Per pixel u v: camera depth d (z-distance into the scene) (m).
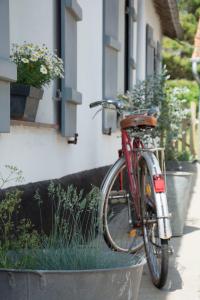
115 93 8.94
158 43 16.64
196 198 10.80
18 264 3.80
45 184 5.27
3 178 4.48
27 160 5.06
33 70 5.11
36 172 5.30
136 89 8.91
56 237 4.21
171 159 11.39
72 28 6.31
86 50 7.41
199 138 16.92
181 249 6.54
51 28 5.93
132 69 10.84
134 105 8.58
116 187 5.78
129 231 5.45
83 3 7.20
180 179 7.06
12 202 4.07
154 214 4.98
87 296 3.68
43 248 4.02
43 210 5.14
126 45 10.63
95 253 3.97
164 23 17.23
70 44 6.23
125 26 10.59
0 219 4.18
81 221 5.38
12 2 5.34
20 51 5.16
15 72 4.34
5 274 3.66
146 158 5.09
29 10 5.61
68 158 6.52
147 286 5.12
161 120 9.15
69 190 4.57
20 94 4.86
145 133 5.61
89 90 7.60
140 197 5.31
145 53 13.45
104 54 8.29
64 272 3.62
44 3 5.81
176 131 9.69
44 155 5.56
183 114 9.92
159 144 9.36
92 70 7.75
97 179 7.62
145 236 5.22
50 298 3.63
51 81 5.65
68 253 3.92
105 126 8.39
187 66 28.75
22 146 4.93
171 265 5.83
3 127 4.26
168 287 5.10
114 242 5.61
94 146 7.96
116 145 9.80
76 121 6.68
